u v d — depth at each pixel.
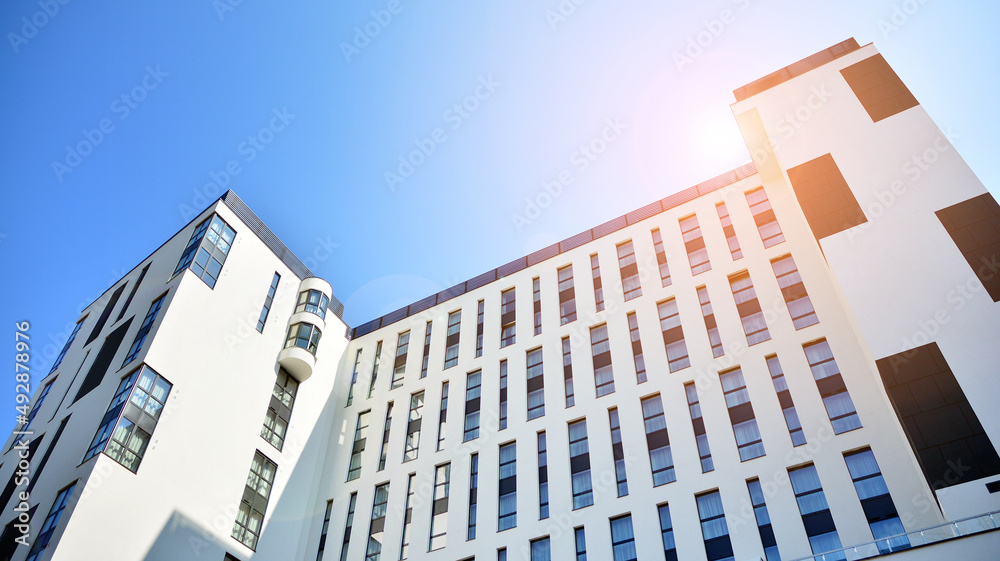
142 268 47.00
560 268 48.78
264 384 43.66
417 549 39.16
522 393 43.09
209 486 37.22
